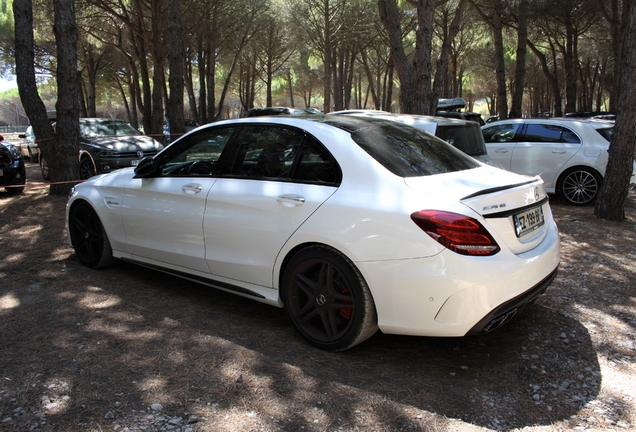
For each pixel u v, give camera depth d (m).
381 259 2.89
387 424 2.51
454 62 33.47
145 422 2.48
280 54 34.69
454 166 3.46
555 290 4.45
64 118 8.97
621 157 7.01
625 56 6.80
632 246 5.86
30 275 4.68
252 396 2.73
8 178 9.05
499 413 2.62
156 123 18.34
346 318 3.16
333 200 3.12
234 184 3.67
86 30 22.27
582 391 2.85
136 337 3.43
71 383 2.83
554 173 8.91
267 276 3.48
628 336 3.54
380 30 26.52
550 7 23.19
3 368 2.99
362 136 3.41
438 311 2.79
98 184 4.73
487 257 2.76
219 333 3.53
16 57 8.73
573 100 24.48
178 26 13.45
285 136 3.58
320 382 2.89
